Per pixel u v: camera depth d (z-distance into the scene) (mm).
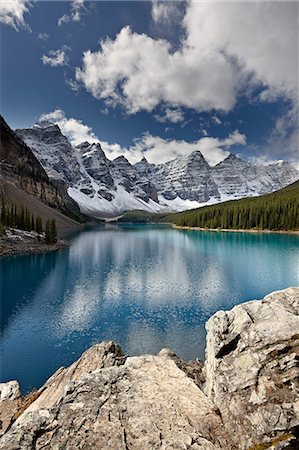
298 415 7320
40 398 14367
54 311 35969
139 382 9867
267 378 8477
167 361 11352
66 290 44875
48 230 89625
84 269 60031
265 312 10688
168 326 31312
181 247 95188
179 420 8102
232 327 10781
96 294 42906
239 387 8656
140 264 65625
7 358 24859
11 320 33125
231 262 67438
